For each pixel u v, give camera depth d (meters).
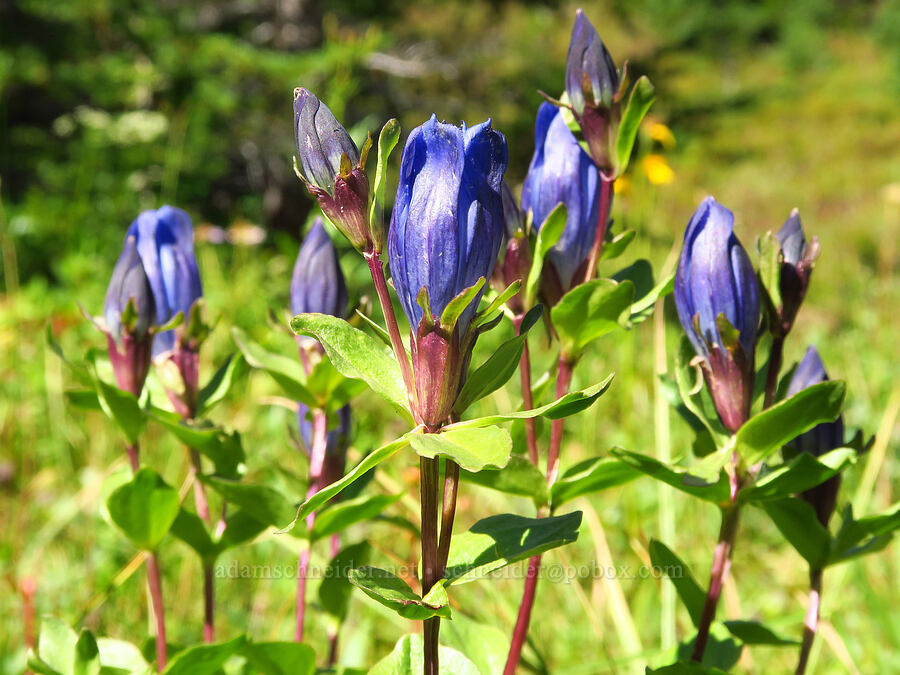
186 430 0.22
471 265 0.15
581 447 0.46
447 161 0.15
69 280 0.73
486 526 0.17
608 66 0.19
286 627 0.33
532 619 0.32
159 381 0.23
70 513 0.38
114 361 0.21
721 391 0.19
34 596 0.34
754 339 0.19
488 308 0.15
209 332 0.23
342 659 0.30
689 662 0.18
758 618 0.34
